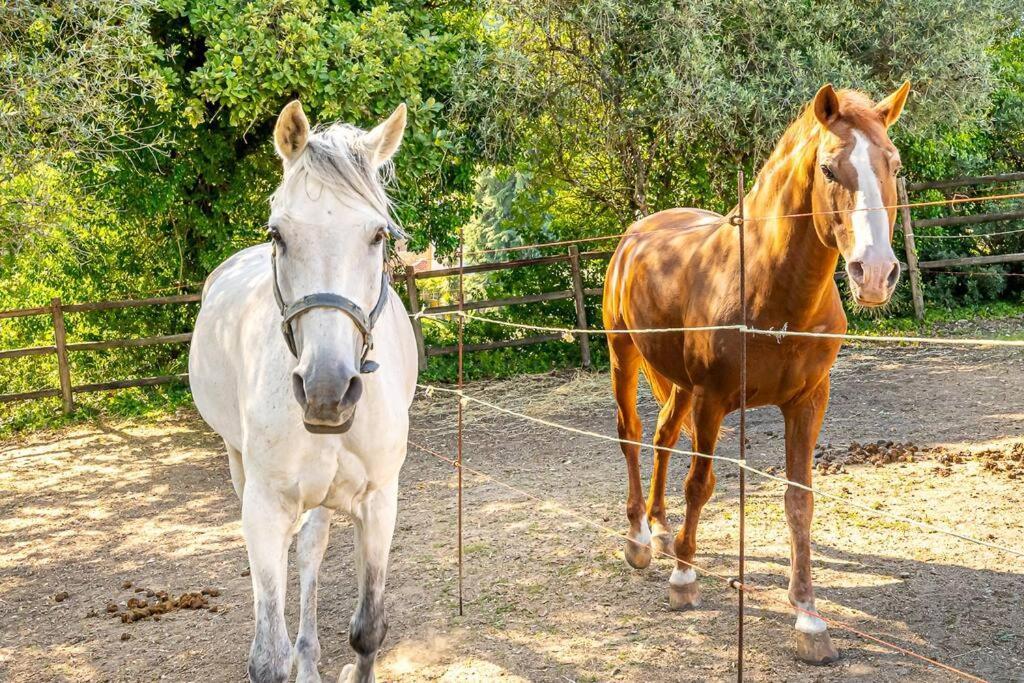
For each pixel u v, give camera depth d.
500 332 10.31
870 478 5.23
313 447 2.68
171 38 8.64
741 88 8.69
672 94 8.74
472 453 6.83
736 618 3.63
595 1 8.78
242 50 7.57
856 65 9.08
